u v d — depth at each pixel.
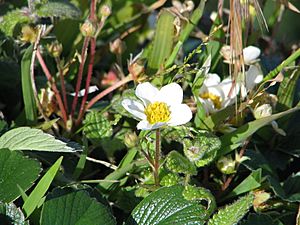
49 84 0.27
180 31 0.27
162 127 0.23
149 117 0.23
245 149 0.26
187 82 0.27
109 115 0.27
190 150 0.22
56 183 0.23
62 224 0.21
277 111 0.27
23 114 0.27
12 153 0.22
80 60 0.26
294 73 0.26
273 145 0.27
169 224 0.22
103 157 0.26
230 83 0.26
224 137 0.24
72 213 0.21
